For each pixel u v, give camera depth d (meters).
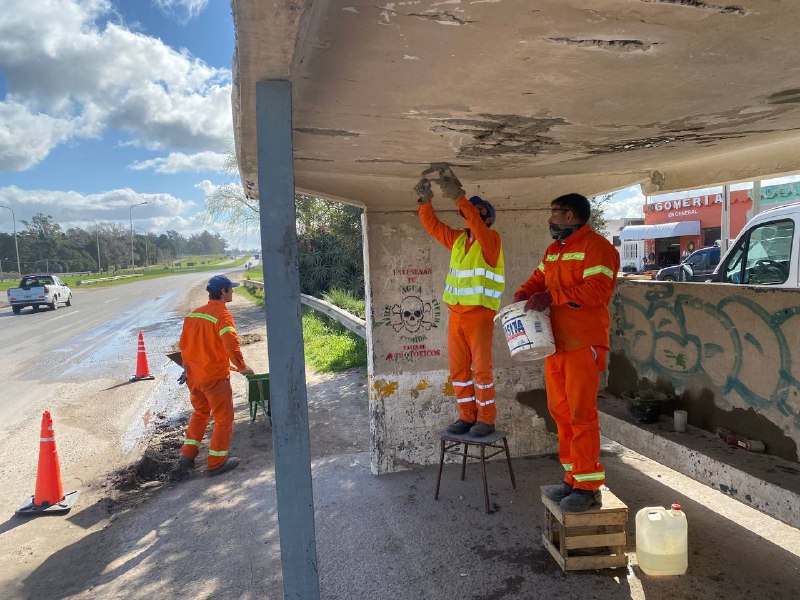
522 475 4.71
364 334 9.50
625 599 2.96
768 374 3.40
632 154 3.82
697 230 27.89
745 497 3.00
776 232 5.76
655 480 4.52
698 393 3.97
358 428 6.32
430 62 1.90
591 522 3.17
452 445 4.67
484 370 4.04
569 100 2.39
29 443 6.40
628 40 1.77
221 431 5.13
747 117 2.91
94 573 3.57
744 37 1.77
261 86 1.98
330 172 4.04
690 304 4.04
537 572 3.25
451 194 3.77
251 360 10.92
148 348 12.99
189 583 3.37
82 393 8.81
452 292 4.14
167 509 4.46
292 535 2.15
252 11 1.41
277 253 2.05
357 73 2.00
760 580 3.08
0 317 23.64
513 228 5.12
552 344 3.13
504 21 1.60
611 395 4.94
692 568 3.21
